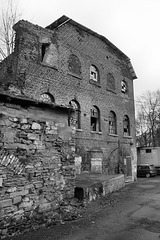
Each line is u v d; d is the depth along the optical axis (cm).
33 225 567
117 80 1981
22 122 605
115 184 1236
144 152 2953
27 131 616
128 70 2181
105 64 1856
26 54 1208
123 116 1978
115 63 1992
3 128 555
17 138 586
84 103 1559
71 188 733
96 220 668
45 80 1291
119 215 729
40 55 1288
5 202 530
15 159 571
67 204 699
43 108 676
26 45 1221
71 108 744
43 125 667
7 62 1266
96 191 945
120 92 1991
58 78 1380
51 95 1323
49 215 631
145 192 1225
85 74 1619
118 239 519
